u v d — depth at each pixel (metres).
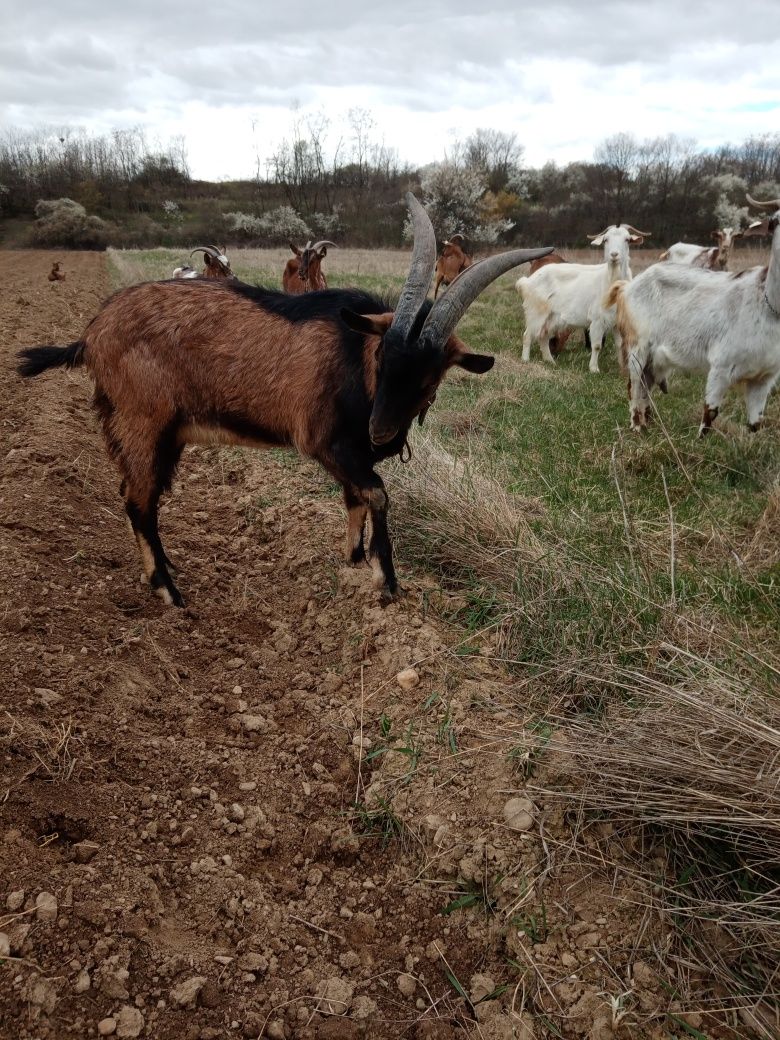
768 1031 2.18
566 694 3.41
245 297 3.94
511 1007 2.27
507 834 2.79
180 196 69.00
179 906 2.51
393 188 60.28
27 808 2.67
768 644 3.69
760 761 2.62
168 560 4.58
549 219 44.47
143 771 3.01
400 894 2.70
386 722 3.36
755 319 6.38
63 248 52.84
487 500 4.78
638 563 4.22
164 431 4.02
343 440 3.89
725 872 2.53
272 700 3.60
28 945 2.20
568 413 7.80
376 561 4.14
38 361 4.19
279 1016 2.22
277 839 2.85
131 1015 2.11
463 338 12.84
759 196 43.88
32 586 3.92
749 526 5.16
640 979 2.32
